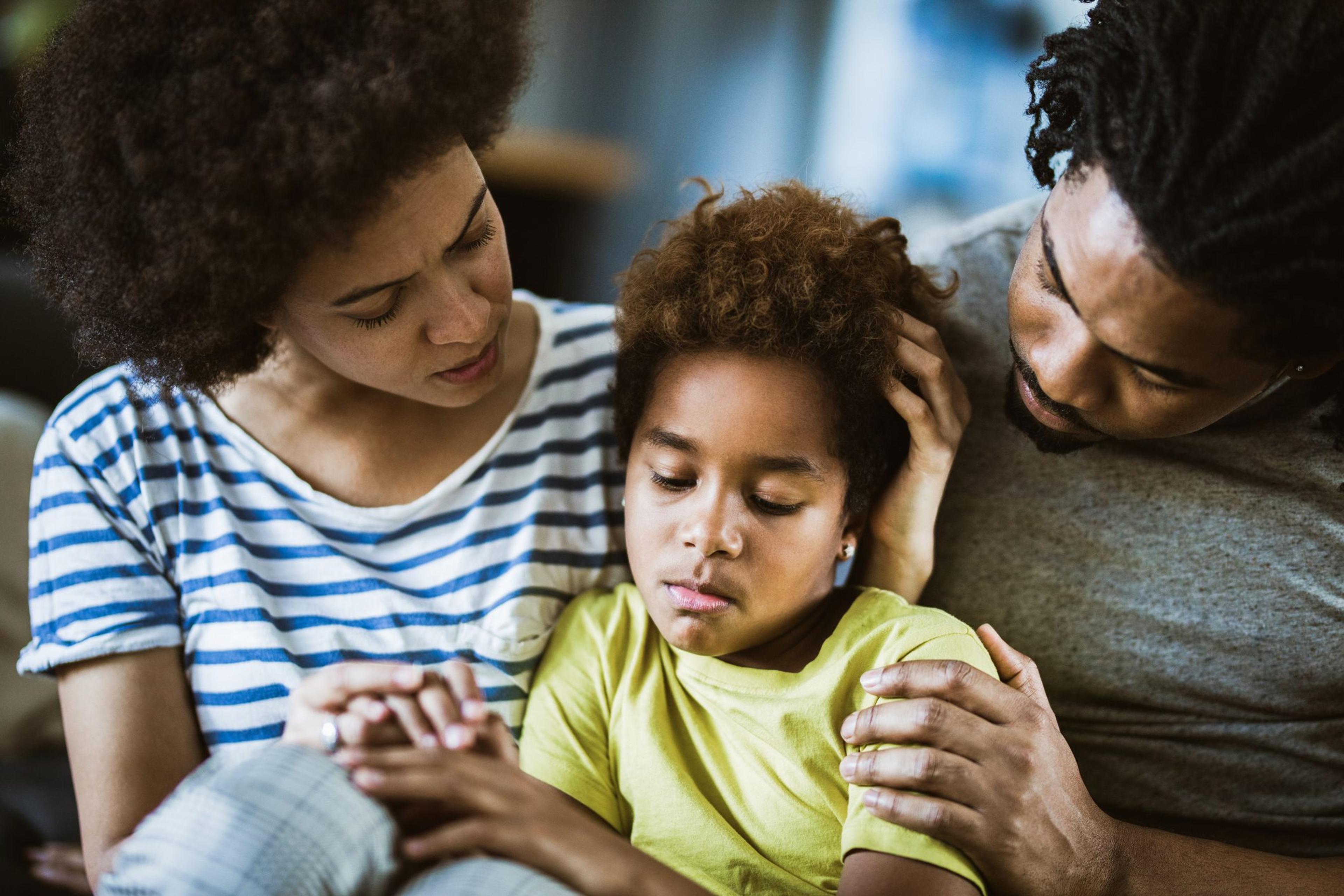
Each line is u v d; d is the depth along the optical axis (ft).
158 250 2.71
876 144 12.01
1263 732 3.39
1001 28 11.26
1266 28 2.26
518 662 3.33
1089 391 2.60
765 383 2.95
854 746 2.84
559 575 3.43
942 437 3.20
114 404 3.37
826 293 3.01
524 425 3.54
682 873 3.05
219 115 2.56
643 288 3.20
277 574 3.27
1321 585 3.26
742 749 3.11
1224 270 2.27
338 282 2.73
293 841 2.34
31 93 2.94
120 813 3.04
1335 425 3.01
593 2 12.82
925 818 2.61
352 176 2.57
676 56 12.82
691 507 2.96
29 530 3.80
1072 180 2.50
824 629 3.22
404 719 2.65
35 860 3.82
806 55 12.40
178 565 3.26
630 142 13.06
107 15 2.65
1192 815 3.44
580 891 2.50
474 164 2.89
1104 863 2.82
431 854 2.48
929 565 3.38
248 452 3.35
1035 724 2.79
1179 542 3.34
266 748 2.55
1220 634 3.34
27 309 5.33
